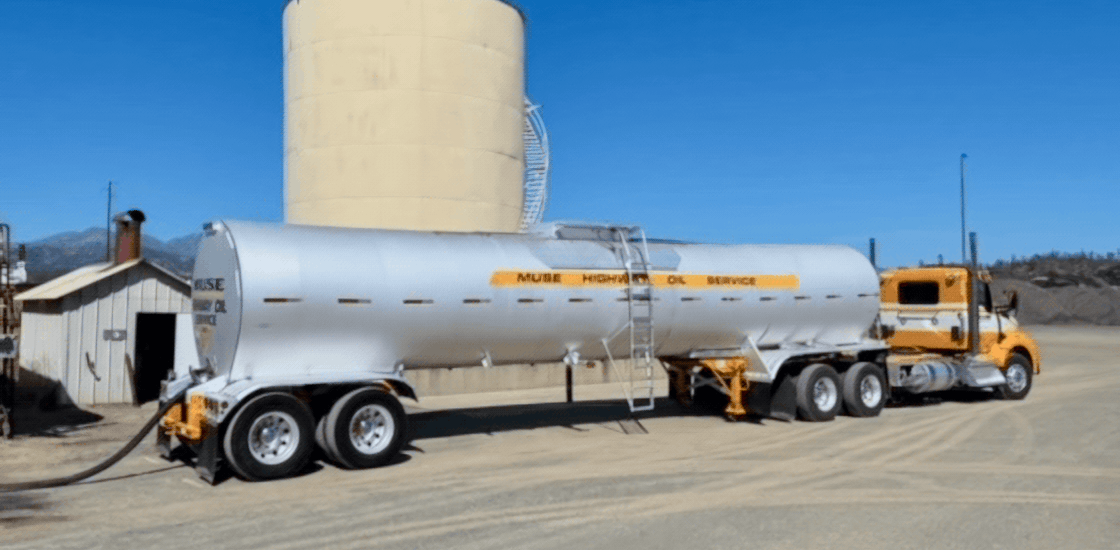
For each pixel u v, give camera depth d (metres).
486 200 21.69
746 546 7.59
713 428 15.17
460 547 7.58
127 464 11.83
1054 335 50.91
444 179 20.94
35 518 8.67
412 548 7.55
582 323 14.02
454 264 12.83
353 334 11.91
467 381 21.31
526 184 25.62
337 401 11.38
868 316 17.61
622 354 14.84
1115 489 9.95
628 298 14.45
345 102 20.78
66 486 10.34
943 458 12.00
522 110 23.39
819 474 10.87
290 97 22.16
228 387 10.98
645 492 9.83
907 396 18.98
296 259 11.55
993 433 14.35
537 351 13.95
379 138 20.61
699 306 15.35
